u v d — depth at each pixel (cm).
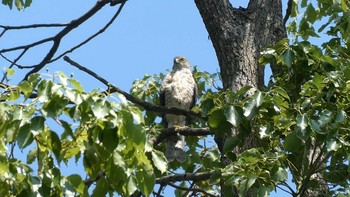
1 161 805
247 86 1053
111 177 859
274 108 1069
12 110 823
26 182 816
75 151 887
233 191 1096
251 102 1035
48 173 834
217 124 1051
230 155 1074
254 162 1013
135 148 859
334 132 1003
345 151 1022
